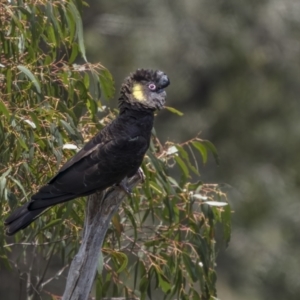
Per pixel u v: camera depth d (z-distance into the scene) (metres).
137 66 20.45
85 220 9.01
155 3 20.88
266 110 22.31
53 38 9.80
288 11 22.14
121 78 20.27
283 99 22.45
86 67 10.23
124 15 20.84
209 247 10.48
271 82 22.42
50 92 9.74
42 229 9.51
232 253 20.38
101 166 8.95
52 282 15.21
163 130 21.44
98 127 10.02
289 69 22.59
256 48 22.00
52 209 9.99
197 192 10.52
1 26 9.53
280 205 20.97
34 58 9.59
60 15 9.89
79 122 10.03
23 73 9.20
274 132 21.97
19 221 8.48
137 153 9.16
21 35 9.61
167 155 10.59
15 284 17.00
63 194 8.77
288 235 20.75
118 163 9.01
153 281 15.05
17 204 9.34
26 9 9.43
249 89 22.23
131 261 13.20
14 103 9.30
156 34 20.69
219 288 20.00
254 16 21.89
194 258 10.98
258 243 20.50
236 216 20.61
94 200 8.98
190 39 20.98
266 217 20.83
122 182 9.12
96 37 20.39
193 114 21.95
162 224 10.96
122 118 9.37
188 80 21.28
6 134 9.24
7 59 9.55
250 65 22.14
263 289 20.34
